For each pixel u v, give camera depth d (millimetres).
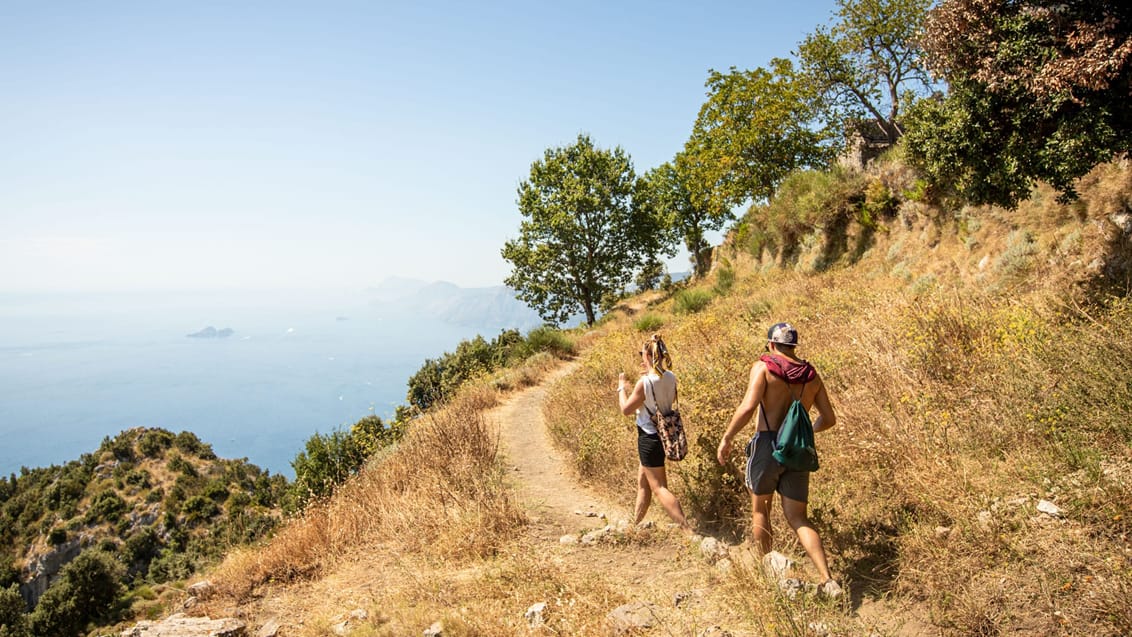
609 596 4312
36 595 90062
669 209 45719
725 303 19750
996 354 5633
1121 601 2617
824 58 25094
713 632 3467
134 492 101688
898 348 6828
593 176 39375
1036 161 6734
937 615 3141
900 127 24109
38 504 100438
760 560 4020
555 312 40531
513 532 6121
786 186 22844
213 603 5883
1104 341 4699
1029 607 2930
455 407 12117
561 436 9875
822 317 11195
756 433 4215
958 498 3906
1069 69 5996
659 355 5434
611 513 6621
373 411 13867
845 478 4988
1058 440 4172
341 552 6547
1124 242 8133
